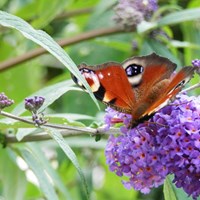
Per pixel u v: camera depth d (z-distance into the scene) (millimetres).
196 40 639
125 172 445
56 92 474
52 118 474
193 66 430
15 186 571
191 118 432
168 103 431
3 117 498
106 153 450
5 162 571
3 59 668
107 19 647
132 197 689
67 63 419
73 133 482
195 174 432
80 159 650
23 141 500
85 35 604
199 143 425
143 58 449
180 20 569
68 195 546
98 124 477
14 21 427
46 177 514
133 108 435
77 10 660
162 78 444
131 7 594
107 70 439
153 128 437
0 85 658
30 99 449
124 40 644
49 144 616
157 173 438
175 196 465
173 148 429
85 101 629
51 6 624
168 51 588
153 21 594
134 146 437
